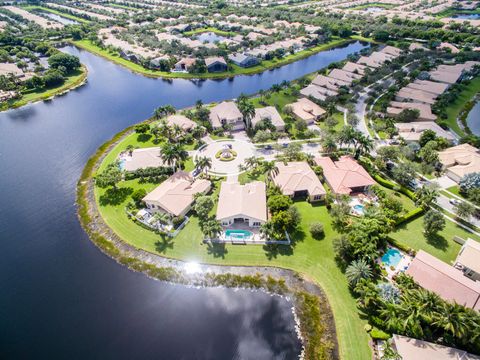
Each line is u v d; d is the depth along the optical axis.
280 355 52.22
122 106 142.75
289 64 191.25
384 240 66.56
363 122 121.69
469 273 62.66
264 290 62.38
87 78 173.62
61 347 53.84
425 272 59.00
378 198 82.12
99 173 95.94
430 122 115.44
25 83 155.75
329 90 143.88
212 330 55.94
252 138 112.31
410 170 86.38
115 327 56.69
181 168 95.62
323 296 60.50
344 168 89.00
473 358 47.06
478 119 123.81
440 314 49.28
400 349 48.44
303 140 110.62
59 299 61.75
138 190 83.50
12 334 55.88
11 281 65.44
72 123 128.88
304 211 79.69
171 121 118.69
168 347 53.50
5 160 105.62
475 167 89.06
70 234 76.31
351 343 52.56
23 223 79.81
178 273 65.94
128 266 67.88
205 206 75.19
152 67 181.62
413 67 169.38
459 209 75.38
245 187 83.25
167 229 74.88
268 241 71.19
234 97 148.75
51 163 103.56
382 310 52.53
